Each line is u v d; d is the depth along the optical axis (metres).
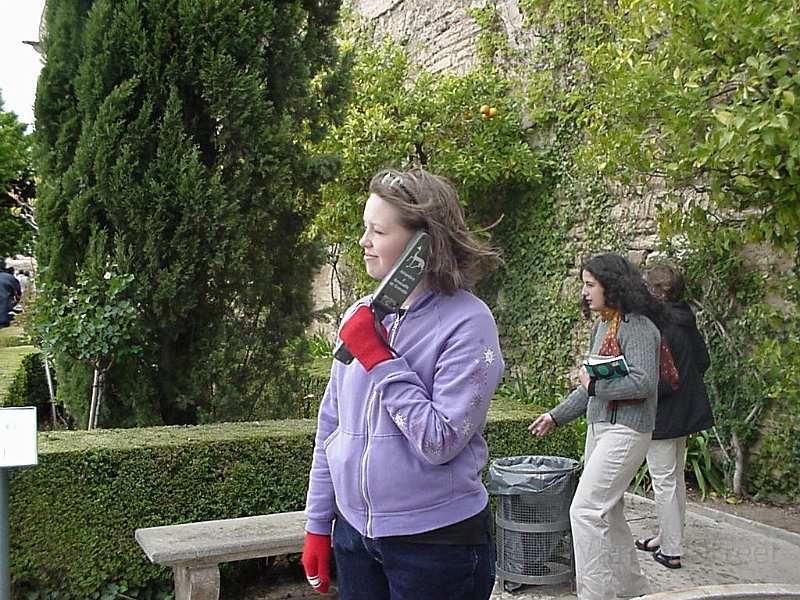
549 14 7.53
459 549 1.77
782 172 4.01
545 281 7.55
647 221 6.42
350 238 7.86
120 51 4.48
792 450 5.32
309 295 5.15
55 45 4.73
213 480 3.79
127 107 4.44
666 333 4.30
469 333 1.77
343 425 1.90
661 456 4.32
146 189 4.39
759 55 3.77
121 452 3.62
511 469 3.95
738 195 4.44
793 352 4.45
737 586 1.79
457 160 7.42
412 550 1.76
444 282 1.82
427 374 1.78
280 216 4.90
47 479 3.49
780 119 3.57
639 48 5.04
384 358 1.74
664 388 4.20
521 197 7.82
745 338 5.59
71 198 4.57
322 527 2.08
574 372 7.24
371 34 10.29
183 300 4.48
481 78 7.81
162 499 3.69
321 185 5.09
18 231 15.65
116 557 3.62
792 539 4.79
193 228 4.43
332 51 5.22
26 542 3.46
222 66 4.44
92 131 4.46
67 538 3.53
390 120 7.49
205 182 4.43
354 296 10.73
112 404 4.65
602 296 3.63
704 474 5.84
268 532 3.40
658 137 4.67
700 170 4.50
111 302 4.31
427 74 8.17
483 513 1.84
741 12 3.87
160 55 4.47
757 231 4.37
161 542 3.27
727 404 5.71
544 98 7.52
